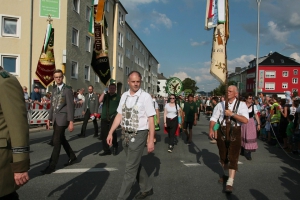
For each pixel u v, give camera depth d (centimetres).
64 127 586
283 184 528
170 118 845
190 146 959
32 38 2017
